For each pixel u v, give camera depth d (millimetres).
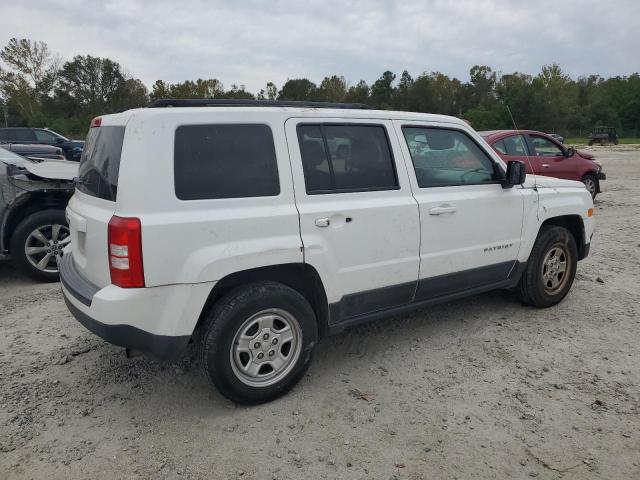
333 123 3475
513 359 3912
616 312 4820
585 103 77812
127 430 3043
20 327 4512
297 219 3211
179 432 3025
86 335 4340
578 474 2682
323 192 3367
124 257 2775
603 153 34156
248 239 3057
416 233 3781
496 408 3266
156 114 2885
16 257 5594
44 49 59781
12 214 5602
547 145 10125
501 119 50688
